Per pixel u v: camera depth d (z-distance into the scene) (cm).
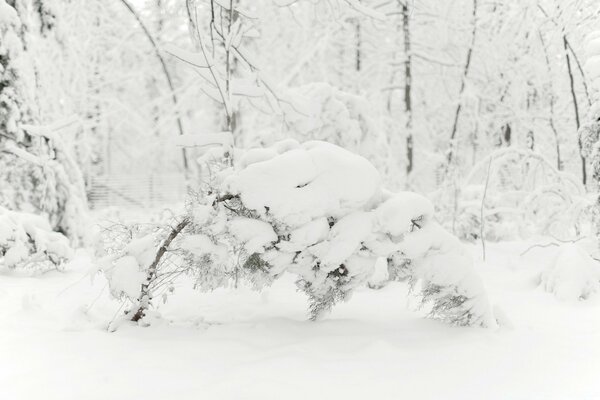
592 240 895
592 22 1146
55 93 1317
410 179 1235
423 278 459
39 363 357
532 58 1273
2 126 891
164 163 3116
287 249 428
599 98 792
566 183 1062
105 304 539
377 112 1316
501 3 1288
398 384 328
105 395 307
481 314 453
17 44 895
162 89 2350
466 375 345
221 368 348
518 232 1170
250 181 429
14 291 596
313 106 913
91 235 913
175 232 452
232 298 581
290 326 448
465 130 1467
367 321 481
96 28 1569
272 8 1332
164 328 443
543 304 566
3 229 700
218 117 1655
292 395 309
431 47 1315
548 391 322
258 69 790
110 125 2262
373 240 436
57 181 923
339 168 434
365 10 857
